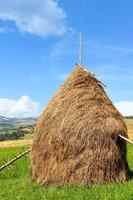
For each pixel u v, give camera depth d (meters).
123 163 19.92
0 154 40.47
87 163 19.16
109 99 21.44
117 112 20.86
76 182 19.02
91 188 18.03
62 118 20.00
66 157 19.48
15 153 40.75
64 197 16.09
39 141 20.62
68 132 19.62
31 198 16.25
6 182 21.67
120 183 18.61
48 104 21.22
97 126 19.53
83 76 21.36
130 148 50.75
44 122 20.64
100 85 21.66
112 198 14.98
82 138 19.41
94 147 19.33
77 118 19.78
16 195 17.14
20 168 27.06
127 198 14.86
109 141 19.48
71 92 20.80
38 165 20.52
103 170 19.16
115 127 19.72
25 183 20.30
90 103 20.27
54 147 19.88
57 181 19.42
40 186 19.62
